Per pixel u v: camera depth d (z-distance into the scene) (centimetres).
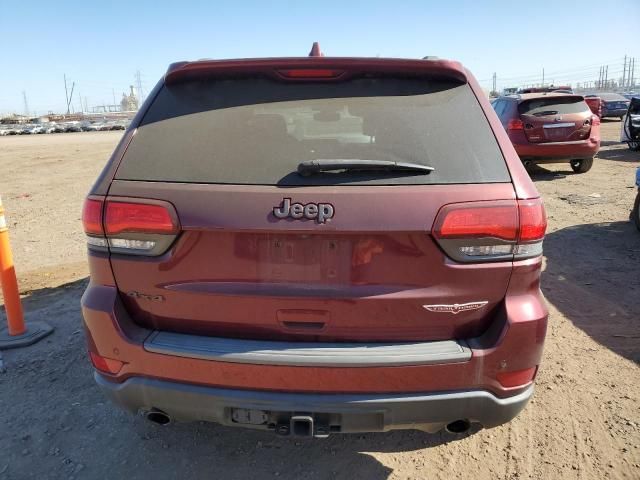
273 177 208
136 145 225
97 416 309
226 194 205
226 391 211
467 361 205
